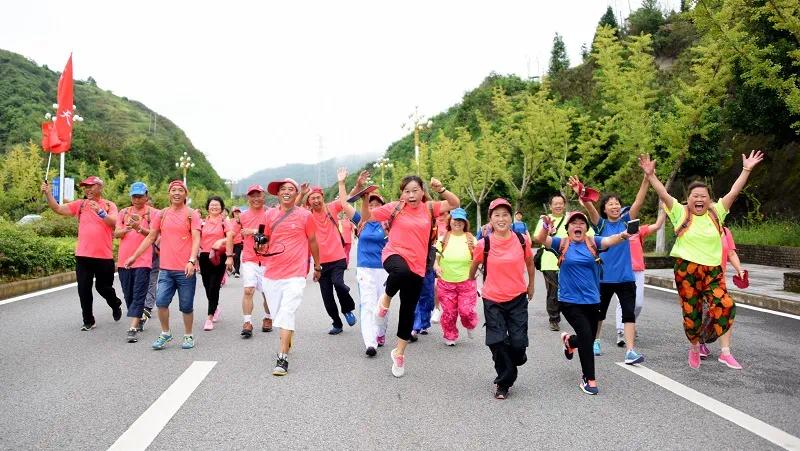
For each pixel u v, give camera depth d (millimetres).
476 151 33750
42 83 94688
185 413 4082
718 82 16812
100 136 66188
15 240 11148
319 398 4484
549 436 3691
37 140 70188
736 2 12266
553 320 7598
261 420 3955
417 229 5160
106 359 5707
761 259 18031
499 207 4773
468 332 7152
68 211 7254
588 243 4848
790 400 4488
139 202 7359
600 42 21844
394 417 4055
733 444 3551
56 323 7676
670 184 19719
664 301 10594
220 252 7320
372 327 6176
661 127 18828
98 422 3881
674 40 43031
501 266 4672
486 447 3494
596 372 5406
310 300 10328
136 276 6629
